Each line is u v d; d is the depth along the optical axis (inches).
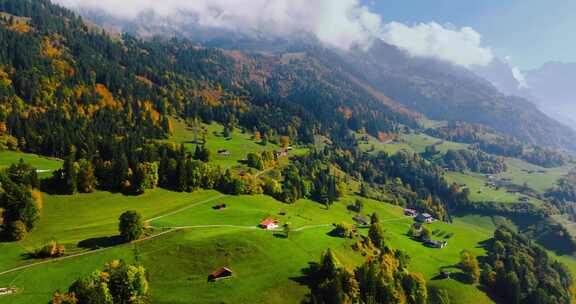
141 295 3759.8
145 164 7057.1
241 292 4291.3
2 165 6683.1
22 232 4616.1
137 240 4881.9
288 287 4562.0
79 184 6343.5
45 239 4736.7
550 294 6756.9
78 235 4931.1
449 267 6919.3
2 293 3597.4
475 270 6599.4
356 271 5216.5
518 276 7022.6
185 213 6230.3
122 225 4813.0
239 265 4761.3
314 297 4370.1
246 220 6230.3
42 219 5339.6
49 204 5787.4
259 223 6195.9
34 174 5930.1
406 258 6609.3
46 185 6200.8
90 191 6412.4
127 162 6929.1
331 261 4795.8
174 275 4360.2
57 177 6338.6
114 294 3641.7
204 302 4023.1
